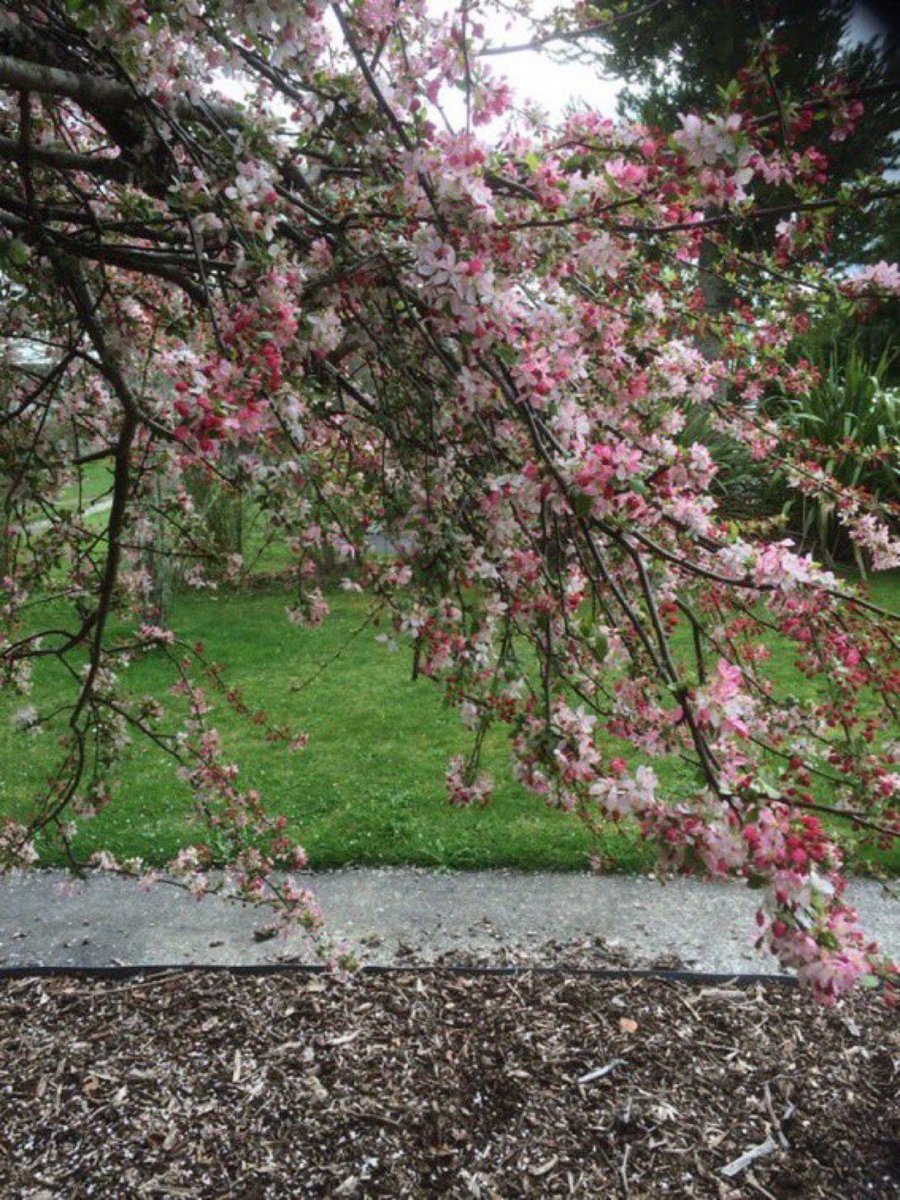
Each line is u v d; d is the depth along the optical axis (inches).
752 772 50.0
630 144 64.5
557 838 170.1
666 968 132.0
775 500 310.5
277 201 69.5
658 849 50.4
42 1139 98.0
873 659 82.7
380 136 70.5
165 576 284.2
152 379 115.7
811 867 46.1
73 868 126.6
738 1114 101.7
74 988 126.1
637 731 66.1
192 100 70.0
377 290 71.8
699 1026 116.5
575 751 59.2
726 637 94.0
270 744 215.6
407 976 127.7
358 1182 92.8
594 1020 117.8
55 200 102.6
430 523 66.0
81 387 132.3
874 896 148.3
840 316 98.1
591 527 61.9
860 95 57.6
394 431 75.2
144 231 85.9
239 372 58.4
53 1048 113.0
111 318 107.9
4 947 139.2
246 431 59.9
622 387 79.0
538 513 69.5
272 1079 107.2
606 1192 91.7
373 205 72.0
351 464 89.8
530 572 71.0
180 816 181.0
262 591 363.9
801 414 314.3
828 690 84.4
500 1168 94.7
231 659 281.6
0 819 133.5
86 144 121.3
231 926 145.0
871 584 302.4
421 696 247.3
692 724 51.7
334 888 156.7
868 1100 103.1
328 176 81.4
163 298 126.6
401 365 72.2
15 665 136.9
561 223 61.5
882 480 306.2
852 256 365.4
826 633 82.7
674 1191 91.6
